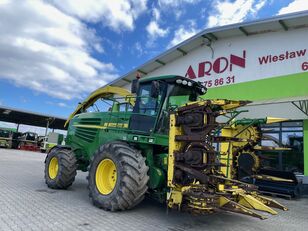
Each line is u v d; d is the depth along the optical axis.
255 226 5.51
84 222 4.90
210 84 13.66
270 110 11.66
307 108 10.70
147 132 6.11
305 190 10.28
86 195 7.30
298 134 11.04
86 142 7.98
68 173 7.77
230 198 5.00
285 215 6.85
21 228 4.38
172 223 5.25
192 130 5.25
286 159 11.22
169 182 5.21
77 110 9.67
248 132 7.49
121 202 5.48
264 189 10.12
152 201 7.12
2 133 34.56
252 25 11.88
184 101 6.58
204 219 5.70
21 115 33.94
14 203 5.90
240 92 12.47
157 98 6.08
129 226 4.86
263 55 12.03
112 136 6.88
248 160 7.52
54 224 4.68
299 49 11.05
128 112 6.82
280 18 10.95
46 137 34.03
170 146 5.34
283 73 11.32
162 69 16.14
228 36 13.31
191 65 14.68
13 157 19.67
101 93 8.46
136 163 5.57
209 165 5.06
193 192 4.82
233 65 12.95
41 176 10.39
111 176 6.10
